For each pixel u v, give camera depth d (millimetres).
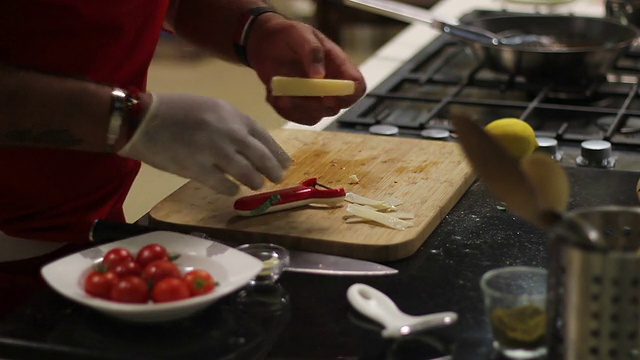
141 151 1091
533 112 1640
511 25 1926
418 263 1081
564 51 1636
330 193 1195
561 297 794
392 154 1389
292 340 923
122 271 950
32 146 1094
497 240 1132
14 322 949
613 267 753
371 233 1115
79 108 1062
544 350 868
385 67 1923
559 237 781
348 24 3215
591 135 1515
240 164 1097
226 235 1150
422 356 883
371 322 951
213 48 1429
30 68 1095
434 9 2312
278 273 1032
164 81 2775
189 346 908
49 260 1302
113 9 1235
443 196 1219
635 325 772
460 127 869
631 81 1788
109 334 928
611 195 1245
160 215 1190
